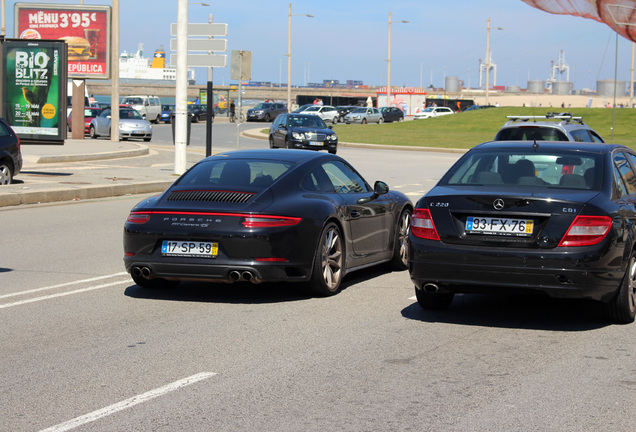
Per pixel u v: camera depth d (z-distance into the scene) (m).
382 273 9.41
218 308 7.41
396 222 9.38
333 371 5.41
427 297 7.20
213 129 53.28
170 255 7.44
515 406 4.73
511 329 6.70
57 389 5.01
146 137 38.41
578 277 6.25
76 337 6.30
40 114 19.53
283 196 7.63
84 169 21.73
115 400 4.80
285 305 7.55
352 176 8.98
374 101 107.50
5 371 5.39
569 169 7.04
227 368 5.47
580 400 4.84
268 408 4.66
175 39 20.11
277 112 70.69
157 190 18.28
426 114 83.31
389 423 4.43
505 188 6.83
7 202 14.98
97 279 8.70
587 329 6.70
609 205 6.54
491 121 61.09
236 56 22.25
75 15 36.47
